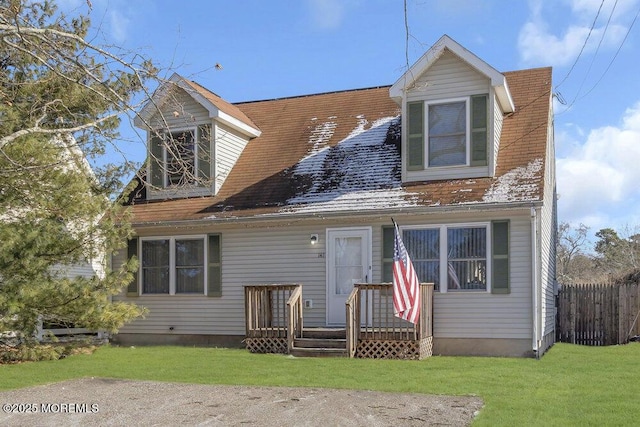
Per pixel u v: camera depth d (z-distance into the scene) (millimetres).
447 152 15555
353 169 16891
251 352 15047
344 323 15672
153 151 18172
